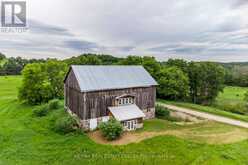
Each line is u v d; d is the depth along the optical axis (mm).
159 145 18609
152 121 27703
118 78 26734
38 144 19141
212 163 15789
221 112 33625
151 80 29406
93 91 23391
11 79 79500
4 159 16406
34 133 22125
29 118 28125
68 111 28594
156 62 50062
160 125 25641
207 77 50281
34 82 38531
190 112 33812
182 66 54875
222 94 63875
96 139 20328
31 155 17094
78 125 23734
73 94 26016
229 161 16266
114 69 27891
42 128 23578
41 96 38469
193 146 18594
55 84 41312
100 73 26062
